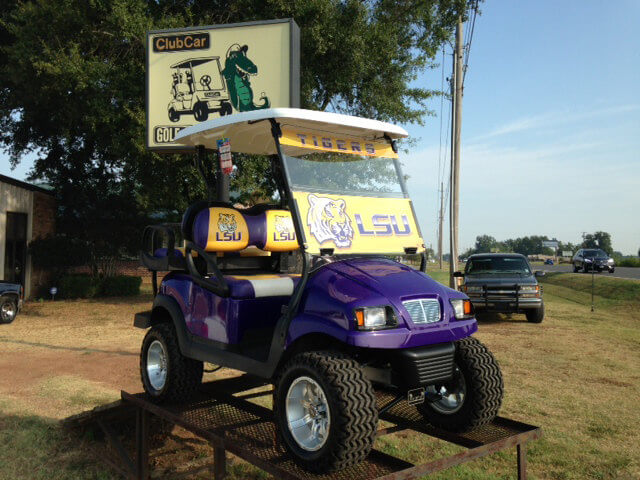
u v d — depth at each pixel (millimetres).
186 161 15109
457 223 16812
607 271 37375
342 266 3729
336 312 3299
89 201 21312
